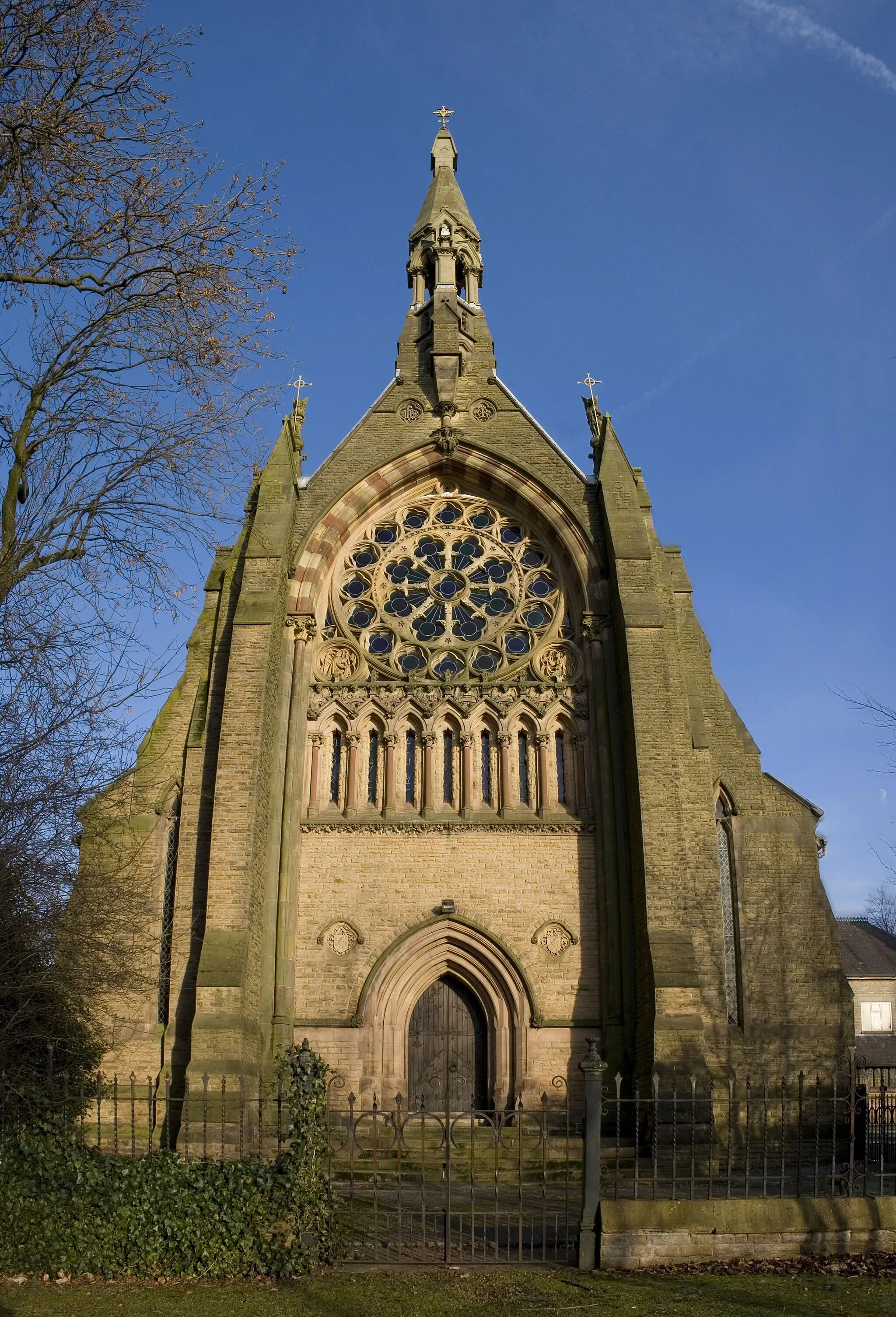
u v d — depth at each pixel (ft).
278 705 108.99
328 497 119.24
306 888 105.81
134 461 68.13
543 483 118.52
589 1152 57.52
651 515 122.52
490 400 123.95
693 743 107.96
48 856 61.98
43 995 64.54
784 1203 57.98
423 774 110.11
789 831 110.22
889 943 265.34
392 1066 100.73
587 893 105.09
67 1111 58.70
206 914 96.73
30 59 63.52
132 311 68.23
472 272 137.90
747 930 106.83
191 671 115.55
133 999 99.14
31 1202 55.21
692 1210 57.00
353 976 102.99
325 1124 59.98
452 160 147.02
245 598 107.04
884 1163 75.20
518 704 112.06
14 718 61.62
